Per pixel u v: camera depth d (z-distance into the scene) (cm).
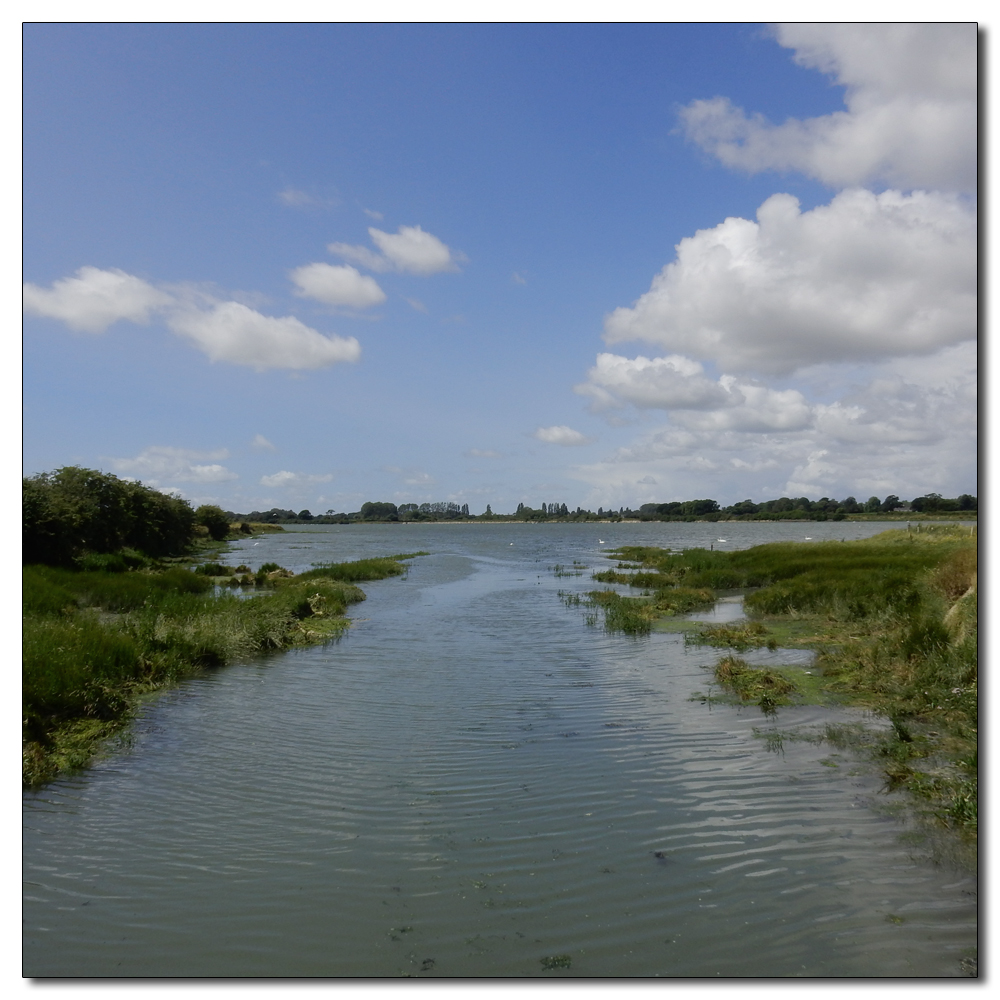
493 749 1049
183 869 709
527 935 592
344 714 1241
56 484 4241
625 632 2091
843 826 774
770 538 9181
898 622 1711
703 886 661
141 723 1197
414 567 4991
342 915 627
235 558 6125
